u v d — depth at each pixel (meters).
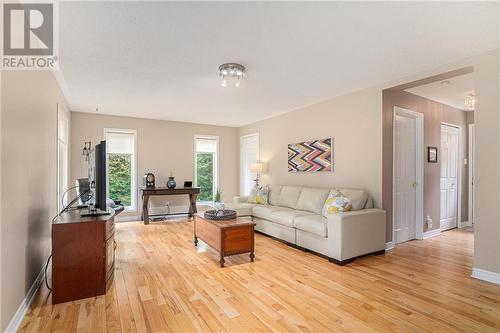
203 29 2.34
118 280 2.75
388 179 3.88
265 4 1.98
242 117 6.22
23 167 2.17
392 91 3.85
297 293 2.47
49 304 2.26
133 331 1.87
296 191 4.86
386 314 2.11
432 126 4.69
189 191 6.14
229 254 3.20
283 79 3.63
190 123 6.84
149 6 2.01
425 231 4.54
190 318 2.04
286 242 4.16
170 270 3.04
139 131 6.22
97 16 2.14
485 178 2.79
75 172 5.53
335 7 2.01
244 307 2.21
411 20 2.20
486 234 2.77
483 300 2.33
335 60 3.00
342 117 4.36
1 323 1.69
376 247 3.58
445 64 3.11
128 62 3.05
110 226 2.64
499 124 2.70
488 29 2.34
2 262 1.70
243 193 7.24
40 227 2.74
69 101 4.76
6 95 1.79
